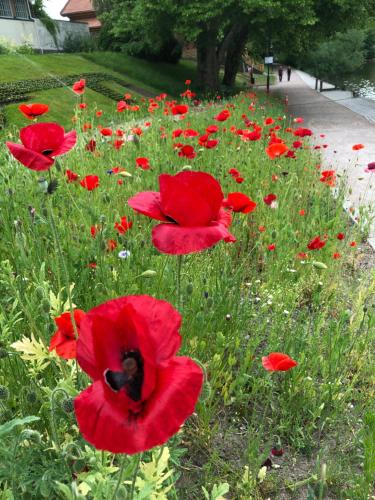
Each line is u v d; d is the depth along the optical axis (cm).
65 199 404
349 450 262
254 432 267
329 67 5131
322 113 2153
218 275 356
